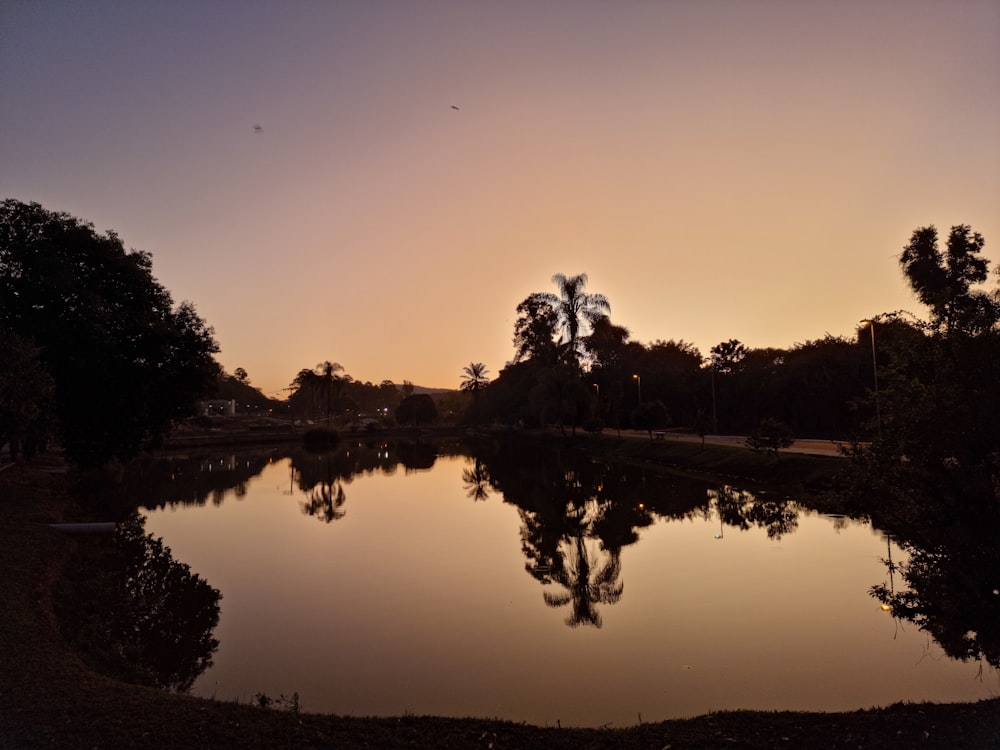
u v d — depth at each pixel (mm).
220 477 39312
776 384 53344
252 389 165750
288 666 8969
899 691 7738
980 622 6090
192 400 25297
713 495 26438
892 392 7027
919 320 7020
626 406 69188
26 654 7344
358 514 24125
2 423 15359
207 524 21750
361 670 8797
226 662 9125
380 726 5781
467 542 18453
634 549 16922
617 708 7469
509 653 9422
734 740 5355
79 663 7281
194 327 25500
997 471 6387
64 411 21422
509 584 13625
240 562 15914
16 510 17906
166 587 13422
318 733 5484
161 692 6508
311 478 38781
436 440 92438
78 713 5734
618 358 72812
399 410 116562
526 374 72625
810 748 5152
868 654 9039
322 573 14750
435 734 5602
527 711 7422
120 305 23094
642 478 33719
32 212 22000
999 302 6719
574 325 54312
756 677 8289
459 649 9648
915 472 6781
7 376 15180
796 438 45656
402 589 13289
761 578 13516
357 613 11578
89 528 16688
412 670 8789
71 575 12844
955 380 6465
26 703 5930
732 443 40781
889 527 7062
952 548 6410
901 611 7035
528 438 72688
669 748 5242
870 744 5172
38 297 20656
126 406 22219
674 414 69750
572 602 12148
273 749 5129
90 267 22828
